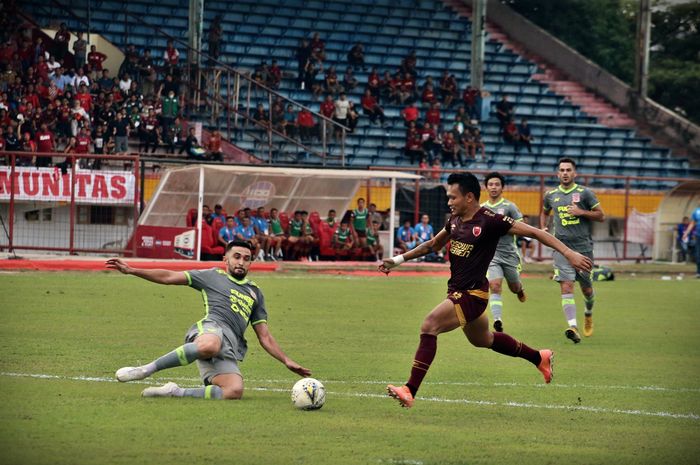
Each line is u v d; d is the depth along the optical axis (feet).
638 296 132.98
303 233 168.14
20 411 47.98
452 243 51.24
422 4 281.74
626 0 329.72
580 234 85.51
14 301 98.27
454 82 248.11
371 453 41.60
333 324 90.79
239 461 39.52
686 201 201.36
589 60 301.22
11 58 188.85
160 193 162.40
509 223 50.29
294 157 214.48
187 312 94.89
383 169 180.45
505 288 141.59
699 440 46.88
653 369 70.28
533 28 291.58
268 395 55.06
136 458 39.50
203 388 52.65
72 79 191.83
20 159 164.25
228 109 201.87
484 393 58.59
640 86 273.95
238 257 53.62
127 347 71.56
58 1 226.79
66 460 38.93
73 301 100.48
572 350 79.51
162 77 206.28
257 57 243.60
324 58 241.14
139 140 192.13
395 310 104.42
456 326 50.44
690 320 104.01
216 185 166.71
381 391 58.18
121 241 163.12
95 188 156.46
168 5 240.53
